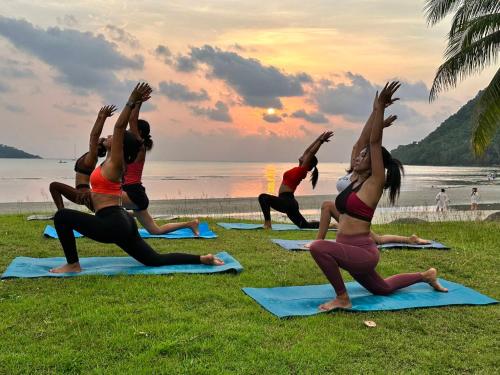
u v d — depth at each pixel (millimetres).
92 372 3225
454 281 5965
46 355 3430
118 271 5719
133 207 8047
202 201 25812
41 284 5148
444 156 141625
